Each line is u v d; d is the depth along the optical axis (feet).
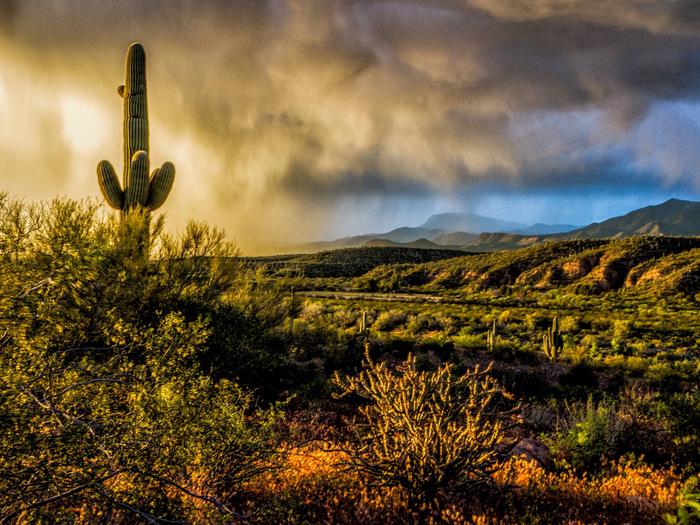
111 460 9.57
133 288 26.08
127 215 32.19
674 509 15.47
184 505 10.66
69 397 10.25
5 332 9.88
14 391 8.89
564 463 21.77
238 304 39.47
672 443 24.94
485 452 15.96
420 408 16.17
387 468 16.31
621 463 22.41
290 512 12.86
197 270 35.88
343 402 32.99
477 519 13.73
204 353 29.40
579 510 16.03
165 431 10.83
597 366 46.83
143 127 41.16
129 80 40.96
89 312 13.74
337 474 17.08
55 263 12.28
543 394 37.96
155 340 12.95
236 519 11.57
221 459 13.75
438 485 15.49
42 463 8.68
